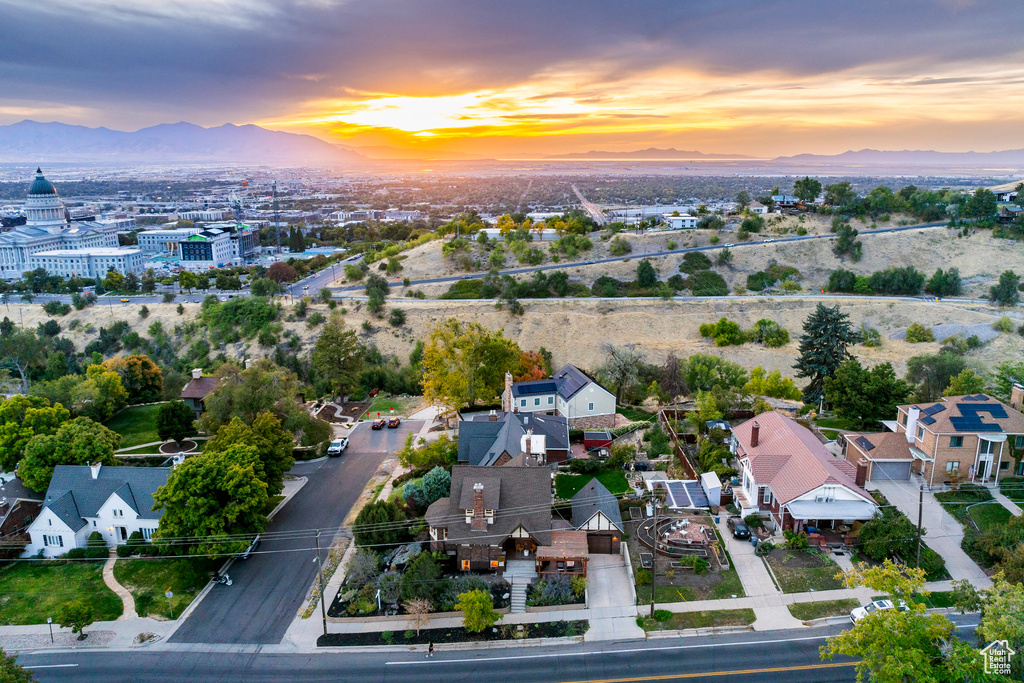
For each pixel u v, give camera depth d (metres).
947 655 38.69
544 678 46.22
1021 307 143.00
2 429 76.75
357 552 60.88
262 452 70.25
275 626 53.28
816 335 95.50
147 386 112.00
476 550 57.56
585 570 56.09
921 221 197.62
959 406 67.44
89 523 65.25
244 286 196.50
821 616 50.84
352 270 184.00
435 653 49.41
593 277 171.25
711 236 193.50
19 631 53.72
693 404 95.94
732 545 59.94
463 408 102.19
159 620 54.59
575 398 89.94
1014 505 62.31
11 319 167.88
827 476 58.97
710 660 47.16
